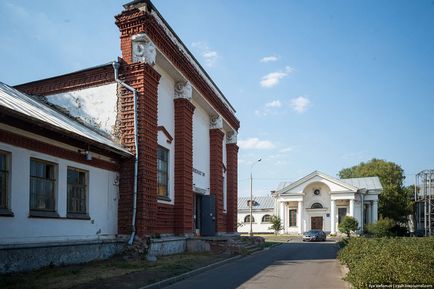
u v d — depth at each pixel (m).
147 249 16.30
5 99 13.71
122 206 16.73
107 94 17.86
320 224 58.56
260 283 11.98
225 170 31.47
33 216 12.30
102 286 10.10
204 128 26.78
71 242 13.68
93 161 15.37
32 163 12.70
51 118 14.39
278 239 48.09
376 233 46.00
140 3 17.73
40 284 9.95
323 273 14.46
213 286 11.42
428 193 45.34
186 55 22.00
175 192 21.05
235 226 31.84
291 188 59.72
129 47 17.66
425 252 11.45
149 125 17.58
